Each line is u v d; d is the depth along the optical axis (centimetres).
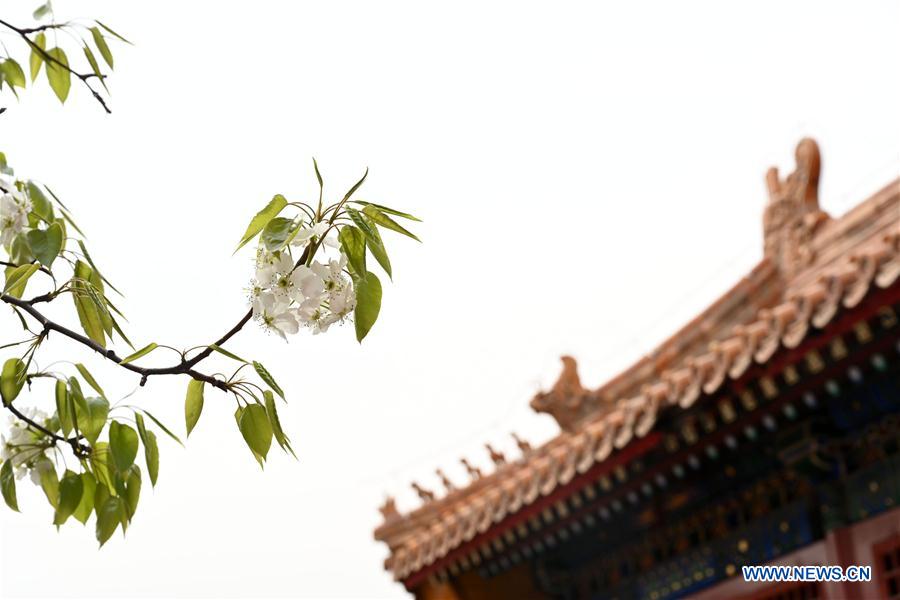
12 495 320
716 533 1062
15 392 296
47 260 300
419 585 1241
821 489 940
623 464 983
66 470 305
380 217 275
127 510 296
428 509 1262
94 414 282
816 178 1126
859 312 750
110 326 305
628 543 1152
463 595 1212
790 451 923
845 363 805
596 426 1014
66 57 352
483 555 1163
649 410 928
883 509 890
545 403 1191
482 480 1234
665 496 1063
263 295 278
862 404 878
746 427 903
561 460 1049
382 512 1295
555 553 1218
